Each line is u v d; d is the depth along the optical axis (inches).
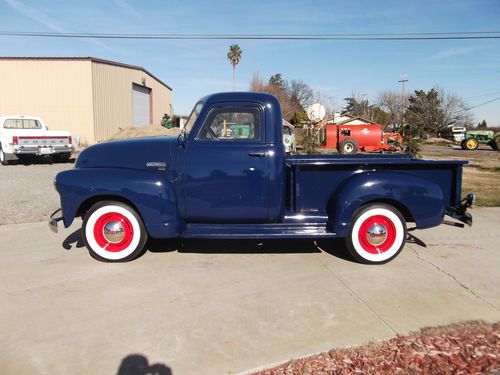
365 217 178.4
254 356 110.7
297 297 147.4
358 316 132.5
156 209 176.4
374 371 103.0
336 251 200.5
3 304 142.9
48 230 241.4
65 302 144.3
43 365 107.9
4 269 176.7
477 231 237.3
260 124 178.4
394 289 154.1
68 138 585.0
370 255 180.5
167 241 218.1
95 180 177.0
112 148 187.6
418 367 104.3
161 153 181.6
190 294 150.4
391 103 2295.8
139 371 104.8
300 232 179.9
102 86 1061.1
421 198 175.0
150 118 1375.5
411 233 233.3
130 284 159.9
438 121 2153.1
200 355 111.5
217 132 179.5
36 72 1007.6
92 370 105.6
